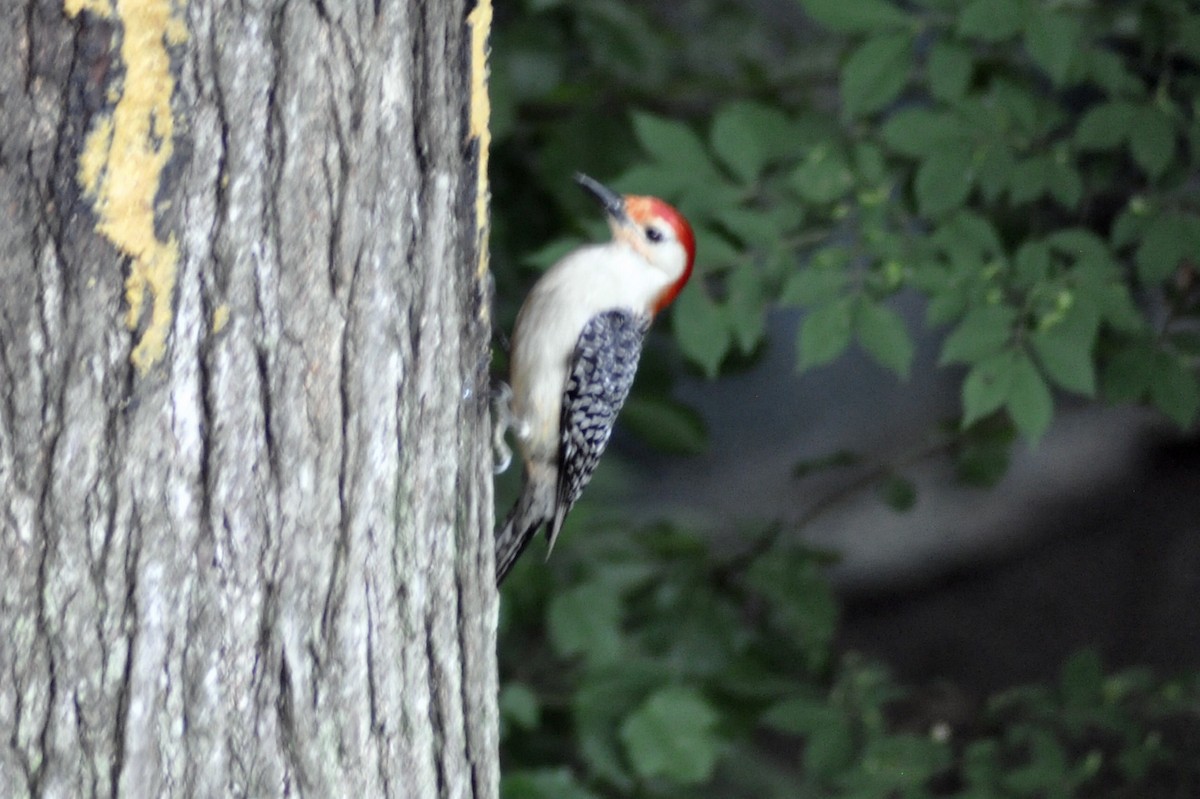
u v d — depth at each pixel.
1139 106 10.41
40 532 5.06
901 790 11.57
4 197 4.90
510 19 12.55
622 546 12.18
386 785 5.74
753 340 10.07
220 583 5.29
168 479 5.18
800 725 11.78
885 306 10.10
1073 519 20.28
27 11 4.84
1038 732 11.93
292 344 5.34
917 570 20.20
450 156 5.85
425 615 5.88
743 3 15.30
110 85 4.94
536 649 12.58
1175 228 10.41
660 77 13.02
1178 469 20.31
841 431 21.58
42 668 5.11
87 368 5.04
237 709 5.36
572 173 12.39
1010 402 9.75
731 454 21.48
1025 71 11.64
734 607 12.89
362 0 5.38
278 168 5.26
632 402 13.02
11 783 5.12
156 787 5.26
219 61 5.11
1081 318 9.88
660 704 10.34
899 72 10.12
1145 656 18.92
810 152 10.77
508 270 12.91
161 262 5.09
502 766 11.73
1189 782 14.48
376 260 5.50
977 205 11.73
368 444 5.55
